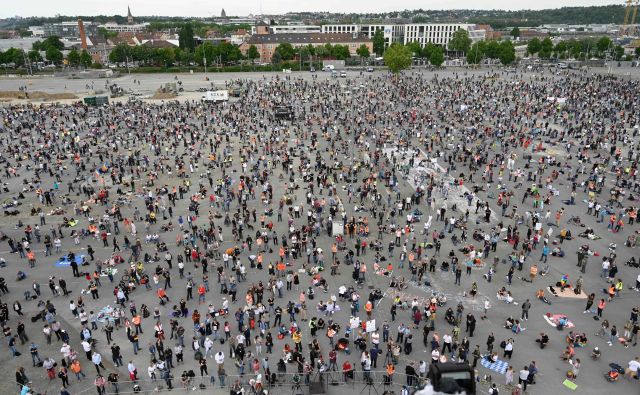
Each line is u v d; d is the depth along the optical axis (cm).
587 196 5722
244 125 9500
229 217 5181
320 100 12350
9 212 5297
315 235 4791
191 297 3691
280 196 5850
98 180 6366
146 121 9819
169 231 4916
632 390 2694
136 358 3017
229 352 3072
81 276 4050
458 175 6519
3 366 2973
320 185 6084
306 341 3167
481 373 2841
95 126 9331
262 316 3212
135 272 3897
